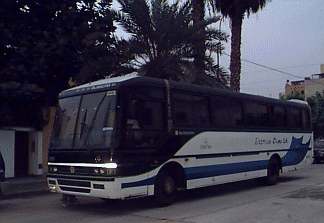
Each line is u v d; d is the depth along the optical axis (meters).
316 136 60.59
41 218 11.36
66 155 12.24
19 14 20.77
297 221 10.52
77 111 12.48
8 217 11.63
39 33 20.72
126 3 21.59
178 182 13.39
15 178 21.28
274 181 18.09
